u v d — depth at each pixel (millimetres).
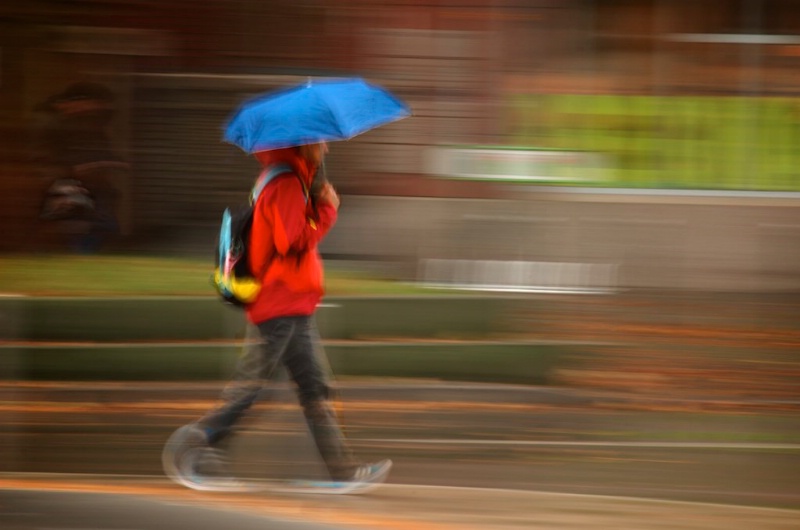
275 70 40781
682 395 28078
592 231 40969
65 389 27797
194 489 20250
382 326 30000
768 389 28750
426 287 32812
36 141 41344
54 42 41188
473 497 20281
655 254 41219
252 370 19953
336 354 28859
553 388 28578
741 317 36812
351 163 40594
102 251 40719
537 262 40625
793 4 41938
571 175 41094
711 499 20531
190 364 28656
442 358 29062
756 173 41875
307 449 23234
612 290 40344
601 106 41438
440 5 40438
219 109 41031
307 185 19266
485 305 30609
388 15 40344
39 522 18062
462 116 40750
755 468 22594
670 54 41688
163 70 41062
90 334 29062
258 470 21828
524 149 40938
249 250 19266
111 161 41344
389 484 21062
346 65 40594
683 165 41750
